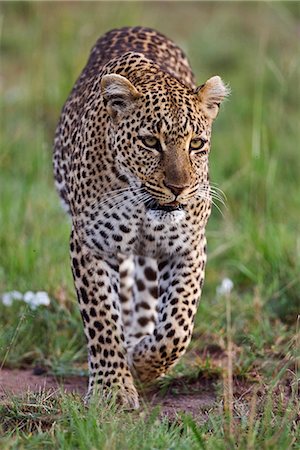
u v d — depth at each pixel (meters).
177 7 26.16
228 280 13.03
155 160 10.30
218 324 12.67
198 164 10.47
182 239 10.85
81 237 10.96
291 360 10.80
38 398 10.09
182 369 11.52
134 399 10.49
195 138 10.38
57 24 22.22
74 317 12.81
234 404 10.02
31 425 9.58
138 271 12.38
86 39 20.97
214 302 13.34
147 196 10.44
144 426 9.16
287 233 15.09
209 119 10.65
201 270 11.12
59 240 14.51
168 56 12.23
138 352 10.91
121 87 10.43
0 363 11.76
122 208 10.69
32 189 16.14
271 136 18.39
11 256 13.81
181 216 10.46
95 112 10.94
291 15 24.95
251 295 13.62
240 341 12.33
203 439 8.93
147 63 11.10
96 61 12.30
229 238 15.09
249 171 17.08
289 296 13.48
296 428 9.33
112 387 10.53
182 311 10.88
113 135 10.61
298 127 19.03
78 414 9.40
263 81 20.67
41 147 17.05
